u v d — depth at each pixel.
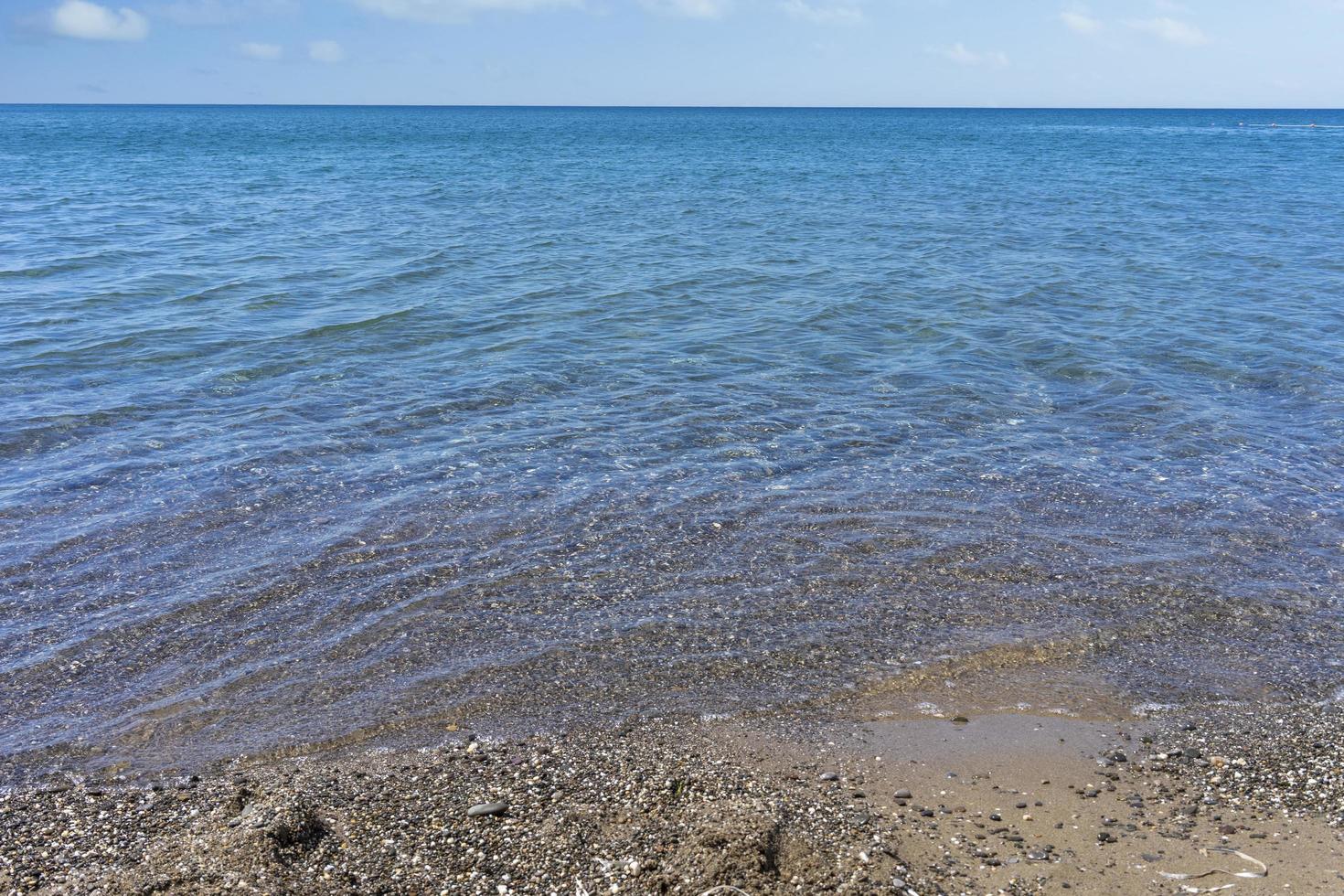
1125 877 5.60
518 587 9.27
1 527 10.29
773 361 16.64
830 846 5.81
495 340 17.86
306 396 14.59
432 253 26.66
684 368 16.23
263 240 28.59
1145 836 5.98
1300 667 8.02
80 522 10.44
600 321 19.36
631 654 8.21
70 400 14.17
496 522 10.58
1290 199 40.56
